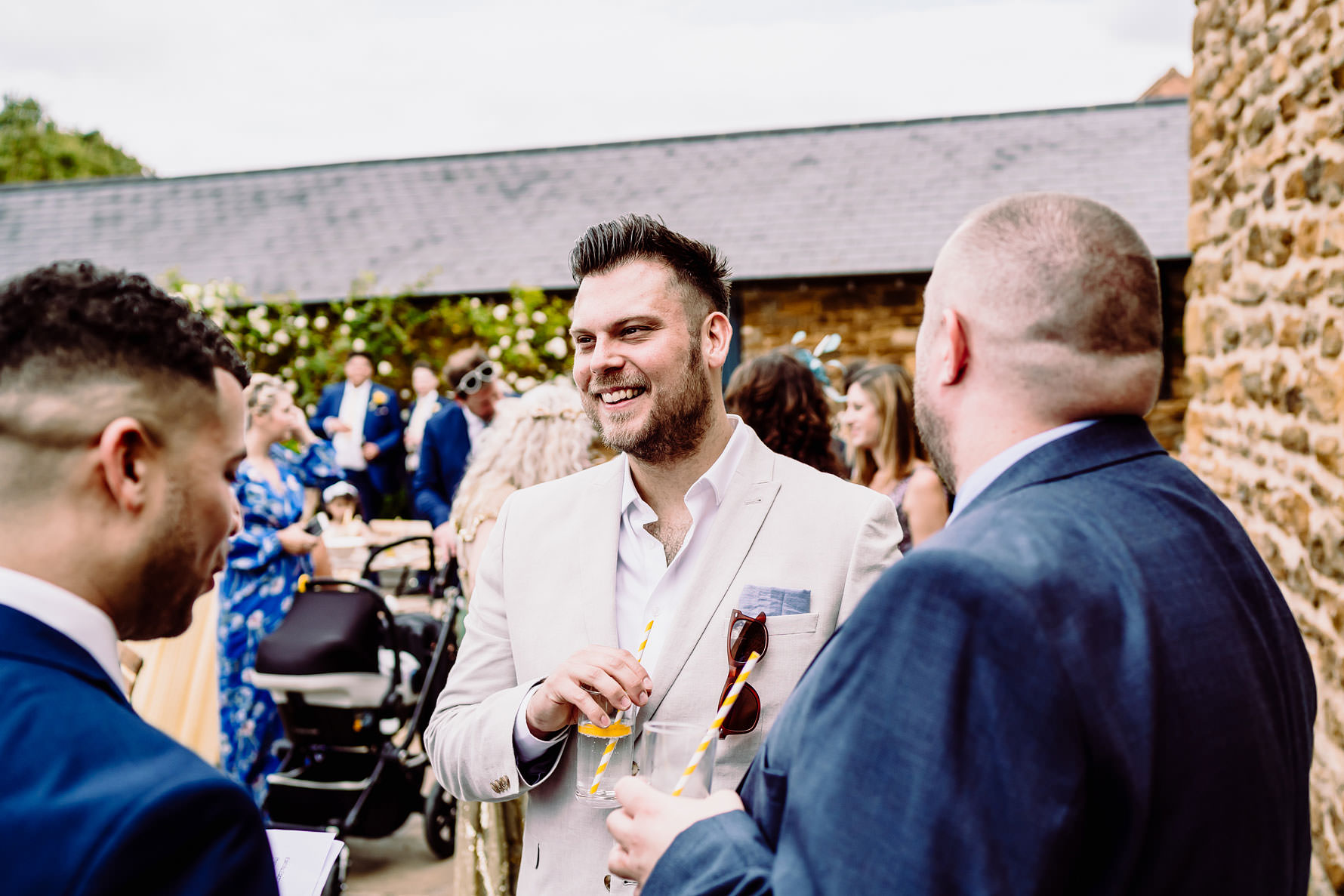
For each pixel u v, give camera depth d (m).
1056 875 0.74
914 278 10.02
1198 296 4.47
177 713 3.38
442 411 5.64
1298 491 3.14
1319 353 2.95
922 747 0.77
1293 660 0.95
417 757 3.66
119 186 14.79
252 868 0.72
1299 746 0.93
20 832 0.66
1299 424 3.12
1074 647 0.77
